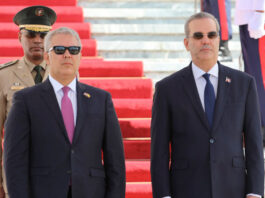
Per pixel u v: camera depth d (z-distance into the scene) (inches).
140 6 920.3
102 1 916.6
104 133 420.5
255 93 439.5
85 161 405.1
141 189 569.3
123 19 885.8
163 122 436.8
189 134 429.1
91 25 856.3
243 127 437.7
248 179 429.1
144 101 677.9
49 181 397.7
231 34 776.9
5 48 778.8
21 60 510.6
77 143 404.8
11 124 404.5
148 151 621.9
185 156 428.8
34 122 404.8
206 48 429.1
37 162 402.0
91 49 806.5
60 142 402.6
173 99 434.9
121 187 416.5
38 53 501.0
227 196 423.5
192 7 925.2
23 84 497.0
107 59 829.2
